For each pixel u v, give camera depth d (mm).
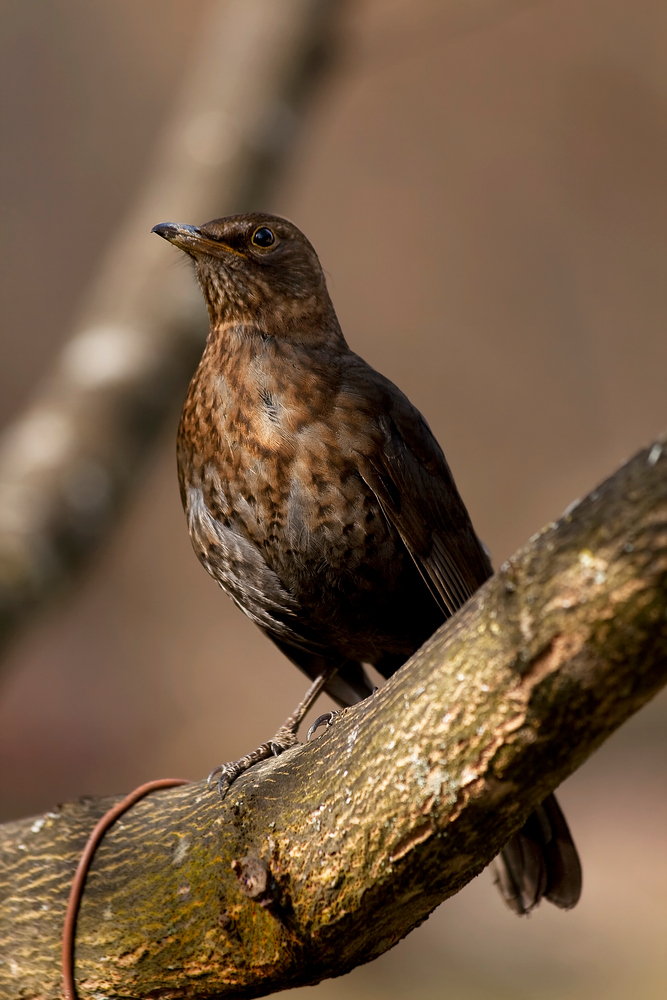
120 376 10742
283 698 19219
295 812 4863
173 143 11773
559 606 3906
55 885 5512
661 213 20828
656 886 14898
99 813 5637
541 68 21047
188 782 5742
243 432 6551
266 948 4977
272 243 7207
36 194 22672
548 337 20969
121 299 11172
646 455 3811
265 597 6891
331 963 4984
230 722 18750
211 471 6672
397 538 6688
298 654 7703
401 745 4465
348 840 4656
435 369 20984
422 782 4406
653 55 20641
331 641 7191
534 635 3977
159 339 10859
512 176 21375
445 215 21422
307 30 11656
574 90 21016
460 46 21109
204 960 5141
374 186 21500
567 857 6445
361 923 4797
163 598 20281
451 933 14078
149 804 5555
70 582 10469
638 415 20578
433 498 6879
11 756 17938
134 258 11320
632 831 15930
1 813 16797
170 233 7191
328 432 6523
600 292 21000
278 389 6605
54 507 10211
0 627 9680
